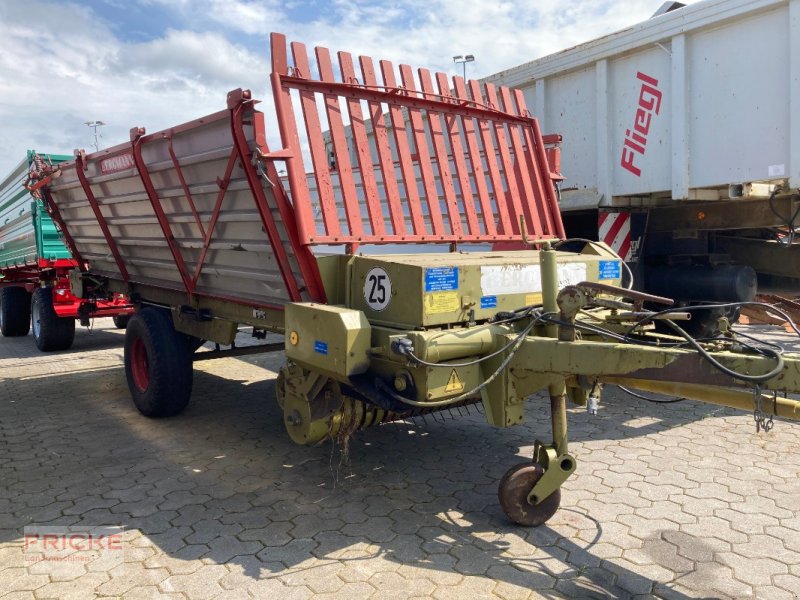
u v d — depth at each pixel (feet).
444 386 10.55
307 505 12.21
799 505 11.77
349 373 10.57
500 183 15.02
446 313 10.92
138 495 12.78
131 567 9.97
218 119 12.24
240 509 12.07
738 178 15.26
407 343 10.09
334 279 12.26
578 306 9.98
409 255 12.87
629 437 15.79
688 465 13.84
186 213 15.15
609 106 18.08
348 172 12.20
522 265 12.25
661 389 10.24
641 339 11.25
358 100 12.59
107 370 25.39
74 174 19.74
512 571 9.70
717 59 15.43
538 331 11.44
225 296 15.44
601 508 11.77
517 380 11.05
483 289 11.50
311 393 11.99
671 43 16.19
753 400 9.05
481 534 10.91
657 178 16.99
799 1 13.57
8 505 12.36
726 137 15.44
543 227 16.05
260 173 11.46
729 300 17.66
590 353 9.71
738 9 14.57
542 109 20.13
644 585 9.25
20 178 30.94
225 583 9.48
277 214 12.05
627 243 19.15
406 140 13.25
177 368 17.34
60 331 29.71
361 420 12.35
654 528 10.96
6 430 17.26
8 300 35.58
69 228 23.31
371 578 9.55
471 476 13.56
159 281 19.02
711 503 11.91
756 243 18.54
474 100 14.67
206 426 17.46
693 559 9.94
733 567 9.69
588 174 18.95
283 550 10.46
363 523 11.41
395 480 13.41
